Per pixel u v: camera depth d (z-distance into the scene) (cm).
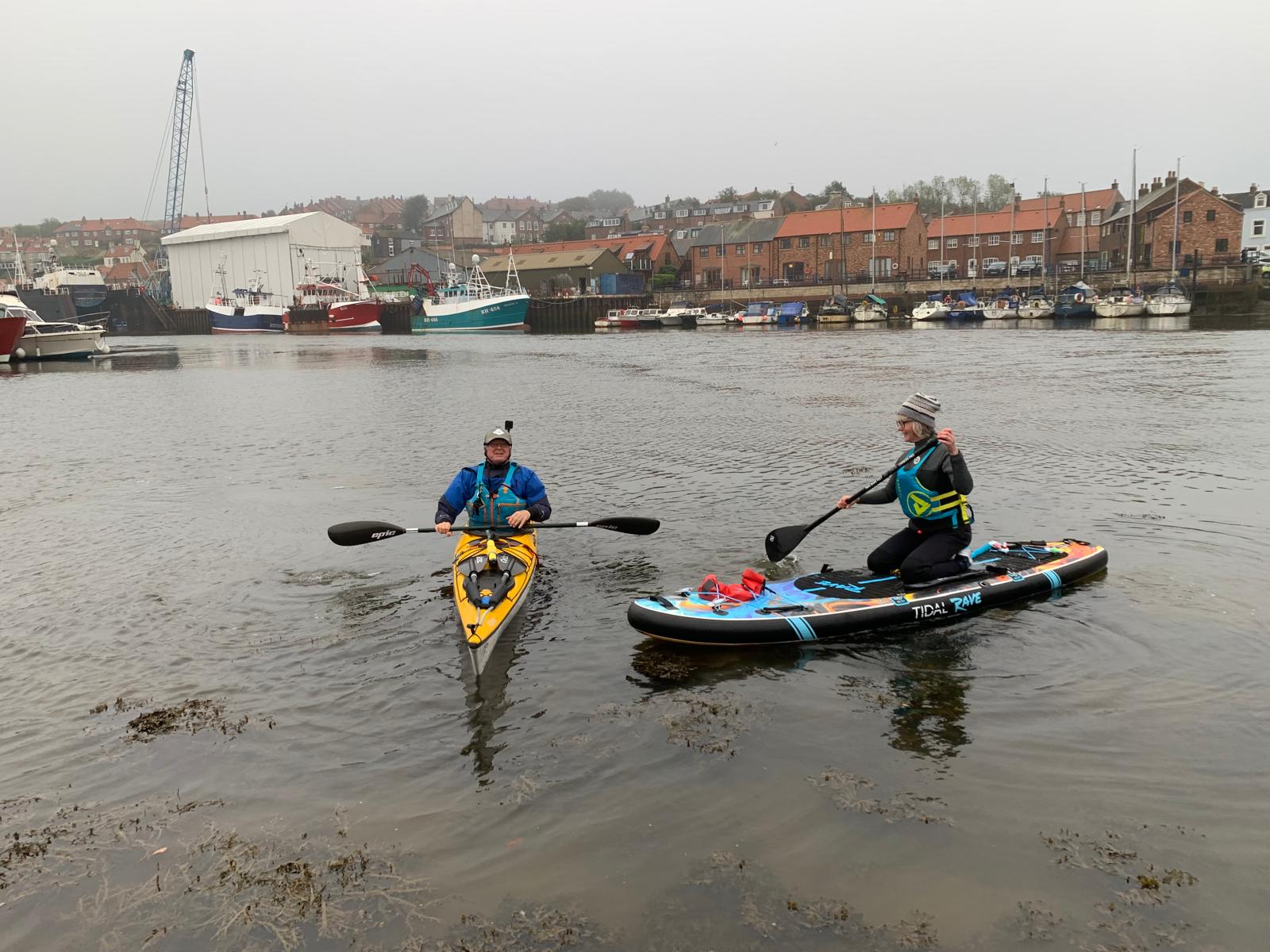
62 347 5081
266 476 1383
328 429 1889
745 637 664
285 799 493
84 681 652
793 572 839
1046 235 8356
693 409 2081
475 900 408
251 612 783
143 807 490
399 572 883
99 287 10050
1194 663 617
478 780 505
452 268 9900
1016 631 683
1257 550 850
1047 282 7762
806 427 1734
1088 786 478
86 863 444
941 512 721
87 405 2572
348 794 495
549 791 490
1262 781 477
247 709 599
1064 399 2008
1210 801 461
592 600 788
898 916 387
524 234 19825
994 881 407
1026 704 570
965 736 534
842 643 674
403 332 8544
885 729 545
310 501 1200
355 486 1288
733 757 518
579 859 432
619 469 1356
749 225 10056
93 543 1027
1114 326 5672
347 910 405
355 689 623
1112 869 412
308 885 421
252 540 1013
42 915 409
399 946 382
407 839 454
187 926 399
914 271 9131
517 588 747
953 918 385
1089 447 1391
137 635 738
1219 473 1177
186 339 8431
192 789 505
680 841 443
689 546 935
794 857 429
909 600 696
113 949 387
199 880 429
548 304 8594
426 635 719
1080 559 783
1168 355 3170
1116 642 656
